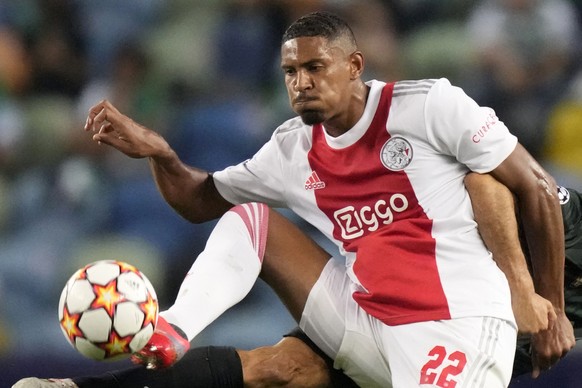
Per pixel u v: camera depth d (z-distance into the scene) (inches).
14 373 930.7
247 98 1291.8
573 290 637.9
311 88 565.6
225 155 1199.6
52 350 951.0
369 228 585.9
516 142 573.0
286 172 609.9
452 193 574.9
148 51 1332.4
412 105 569.0
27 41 1348.4
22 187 1198.9
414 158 570.6
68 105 1315.2
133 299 497.0
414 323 562.6
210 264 562.9
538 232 584.4
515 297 571.5
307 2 1333.7
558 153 1211.9
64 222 1170.0
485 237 574.2
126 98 1279.5
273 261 593.6
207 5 1379.2
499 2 1294.3
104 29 1369.3
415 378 552.1
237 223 582.9
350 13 1304.1
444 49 1283.2
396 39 1328.7
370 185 580.7
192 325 537.6
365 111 577.9
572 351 860.6
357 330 583.8
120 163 1198.3
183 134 1216.8
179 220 1143.6
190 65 1316.4
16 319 1095.6
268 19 1346.0
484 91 1242.0
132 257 1120.8
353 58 577.9
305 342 613.9
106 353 499.2
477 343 549.6
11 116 1252.5
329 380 612.1
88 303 492.7
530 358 622.8
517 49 1254.9
